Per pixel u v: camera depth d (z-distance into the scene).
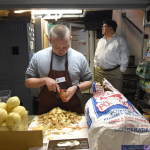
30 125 1.16
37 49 3.28
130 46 3.86
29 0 1.64
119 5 1.90
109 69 3.29
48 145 0.84
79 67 1.53
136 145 0.75
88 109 1.04
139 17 3.67
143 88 2.62
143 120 0.82
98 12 3.78
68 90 1.35
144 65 2.49
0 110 0.84
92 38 4.63
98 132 0.80
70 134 1.04
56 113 1.29
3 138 0.81
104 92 1.15
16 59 2.85
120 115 0.83
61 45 1.26
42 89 1.53
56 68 1.48
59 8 1.87
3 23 2.74
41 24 3.18
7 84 2.94
